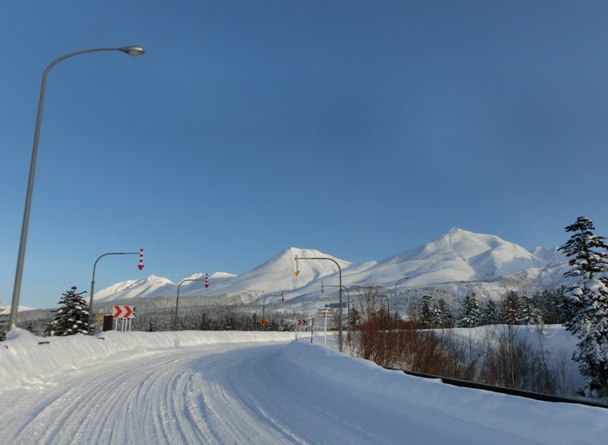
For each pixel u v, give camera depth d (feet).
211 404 31.91
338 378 37.01
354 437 23.30
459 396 24.26
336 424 26.12
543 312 322.14
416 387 27.71
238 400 33.73
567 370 156.76
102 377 44.34
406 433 23.53
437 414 24.36
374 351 82.99
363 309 94.84
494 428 20.97
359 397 31.48
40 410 28.04
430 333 100.32
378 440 22.77
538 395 24.50
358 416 27.81
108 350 66.08
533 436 19.12
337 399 32.63
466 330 175.73
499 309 386.32
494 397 22.54
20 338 40.42
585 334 133.90
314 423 26.37
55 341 49.34
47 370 41.91
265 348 109.60
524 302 309.42
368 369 34.60
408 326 93.71
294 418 27.68
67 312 179.22
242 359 71.41
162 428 24.61
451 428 22.59
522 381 133.18
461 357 123.54
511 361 127.24
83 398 32.71
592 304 133.80
